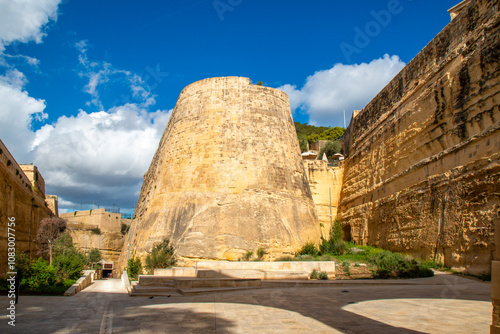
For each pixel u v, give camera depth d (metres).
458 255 20.09
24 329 8.01
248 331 7.52
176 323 8.41
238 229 28.81
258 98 35.12
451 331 7.20
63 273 21.06
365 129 38.53
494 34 19.77
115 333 7.51
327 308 10.10
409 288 15.02
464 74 21.98
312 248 29.69
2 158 20.75
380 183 32.22
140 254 30.09
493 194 18.11
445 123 23.50
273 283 16.52
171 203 31.08
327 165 43.97
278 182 32.12
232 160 31.64
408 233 25.84
